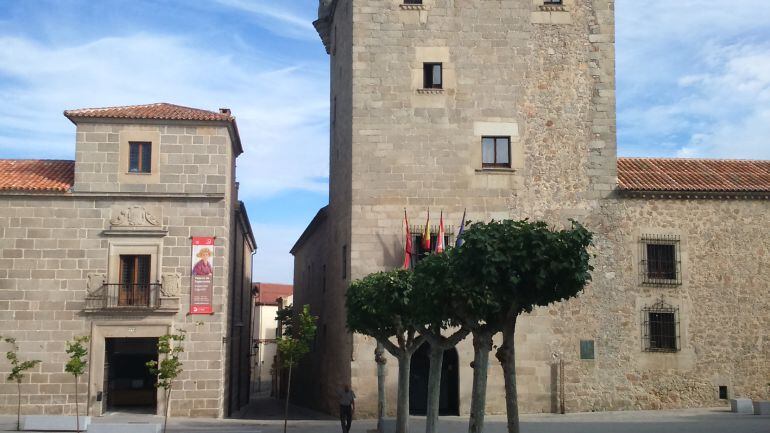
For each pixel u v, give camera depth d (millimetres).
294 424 27188
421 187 30016
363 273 29422
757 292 30531
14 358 26188
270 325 77625
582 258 14867
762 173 33031
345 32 32500
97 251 28891
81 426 24203
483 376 15992
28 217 28812
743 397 29953
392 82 30438
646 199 30578
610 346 29656
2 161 31359
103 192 29062
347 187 30938
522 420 26562
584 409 29234
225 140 29859
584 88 31031
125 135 29453
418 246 29797
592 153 30703
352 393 23859
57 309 28500
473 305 15344
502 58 30859
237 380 39469
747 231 30781
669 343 30000
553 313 29656
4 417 27234
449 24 30812
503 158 30516
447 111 30406
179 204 29375
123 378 31203
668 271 30406
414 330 22328
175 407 28453
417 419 27891
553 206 30281
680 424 24406
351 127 30375
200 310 28922
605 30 31328
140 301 28844
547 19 31188
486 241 14945
